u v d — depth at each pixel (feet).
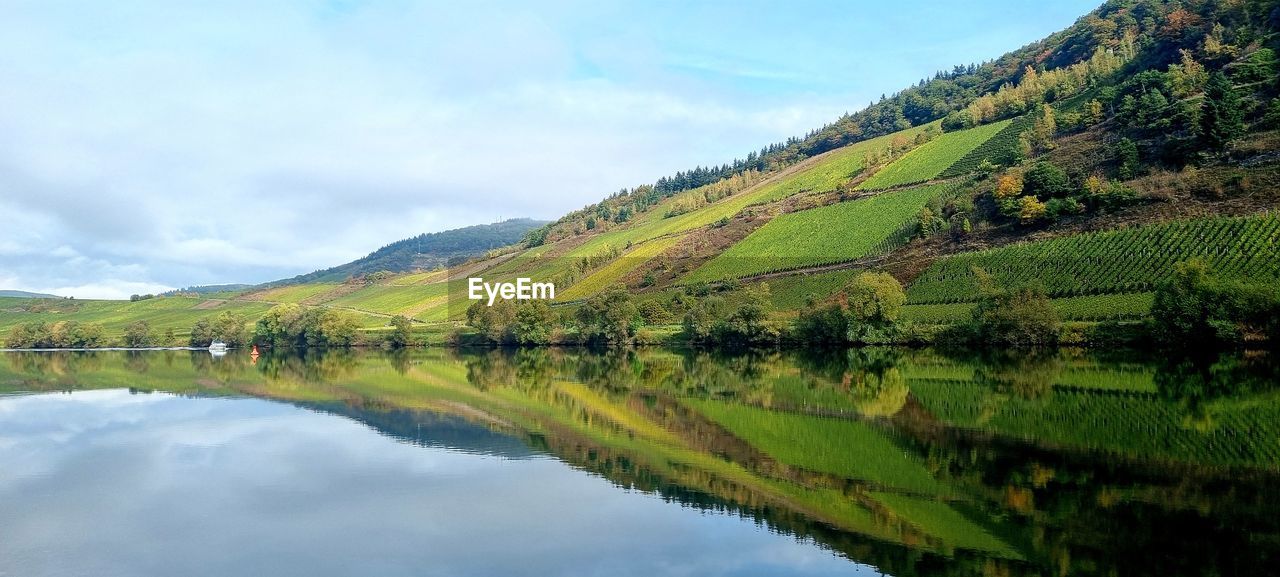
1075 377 195.21
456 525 90.63
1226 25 501.56
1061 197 387.55
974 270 337.11
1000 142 533.55
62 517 94.68
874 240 445.78
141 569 78.07
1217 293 225.15
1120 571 70.13
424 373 287.48
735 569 75.51
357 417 170.60
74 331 554.87
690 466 117.60
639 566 77.00
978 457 114.01
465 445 136.05
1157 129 401.29
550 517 92.99
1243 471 100.48
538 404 187.83
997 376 206.28
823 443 129.90
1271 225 276.41
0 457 129.29
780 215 575.38
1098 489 94.89
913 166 570.46
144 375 291.38
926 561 75.31
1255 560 71.56
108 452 132.87
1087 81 583.58
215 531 89.45
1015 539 79.56
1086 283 297.12
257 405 193.67
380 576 75.77
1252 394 158.40
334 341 497.46
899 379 212.23
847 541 81.92
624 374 264.52
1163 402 151.53
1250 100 380.58
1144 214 335.06
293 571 77.36
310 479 112.57
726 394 197.47
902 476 105.70
